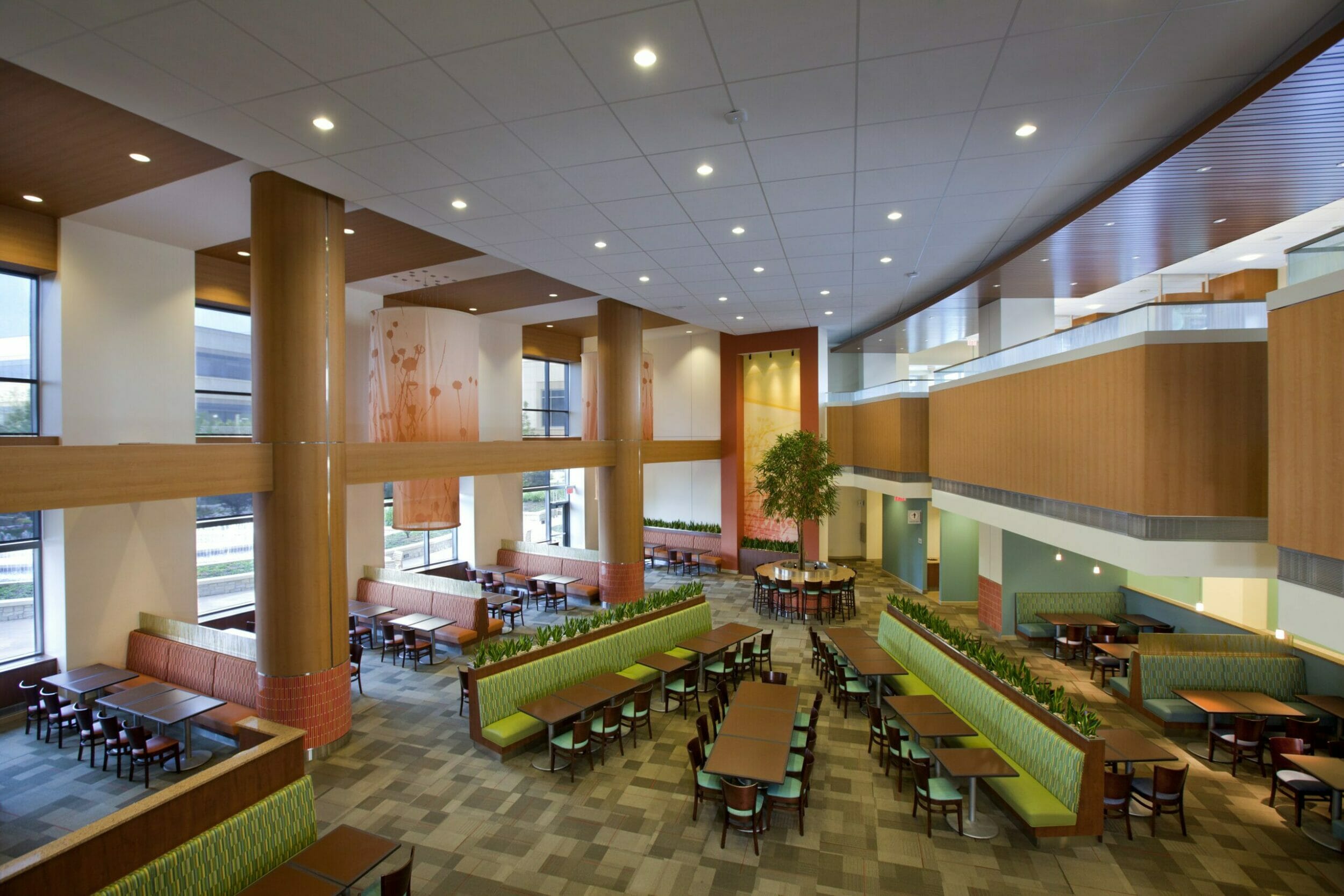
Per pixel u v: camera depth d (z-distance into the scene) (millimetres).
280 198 8227
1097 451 8586
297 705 8430
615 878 6109
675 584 19141
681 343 22141
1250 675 9672
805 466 16250
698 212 9125
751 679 11141
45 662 10000
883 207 8961
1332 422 5316
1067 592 13914
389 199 8570
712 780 7324
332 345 8758
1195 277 14742
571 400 22578
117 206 9359
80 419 10062
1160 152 7117
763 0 4551
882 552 21562
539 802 7418
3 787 7844
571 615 15844
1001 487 11375
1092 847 6613
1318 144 6508
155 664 10328
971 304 14734
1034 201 8734
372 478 9898
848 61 5367
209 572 12664
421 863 6332
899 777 7633
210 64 5309
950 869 6258
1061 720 7078
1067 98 6012
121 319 10547
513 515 19578
